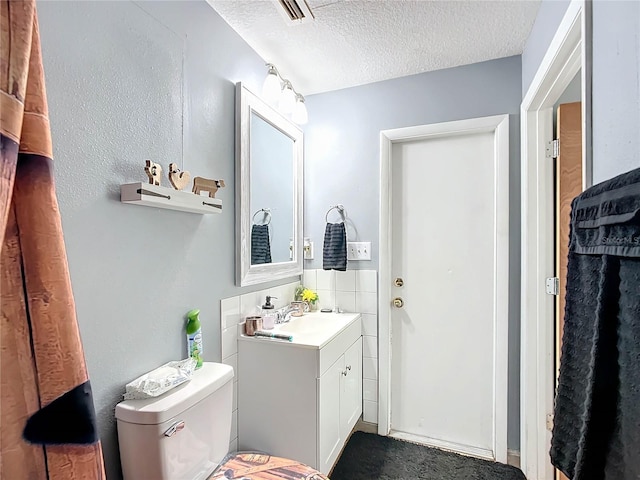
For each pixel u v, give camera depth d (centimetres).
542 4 145
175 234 130
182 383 118
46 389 47
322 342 156
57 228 50
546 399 172
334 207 228
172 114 128
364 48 182
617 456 53
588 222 67
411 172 217
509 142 191
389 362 216
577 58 126
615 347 55
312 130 236
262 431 161
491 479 175
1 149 41
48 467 46
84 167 97
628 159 69
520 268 187
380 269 215
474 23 161
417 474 178
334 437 169
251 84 178
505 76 192
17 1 45
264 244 188
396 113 215
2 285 45
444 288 209
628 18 69
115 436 106
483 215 202
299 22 154
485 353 200
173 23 129
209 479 118
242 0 145
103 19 103
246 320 166
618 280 55
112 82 105
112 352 105
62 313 49
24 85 45
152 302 119
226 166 159
